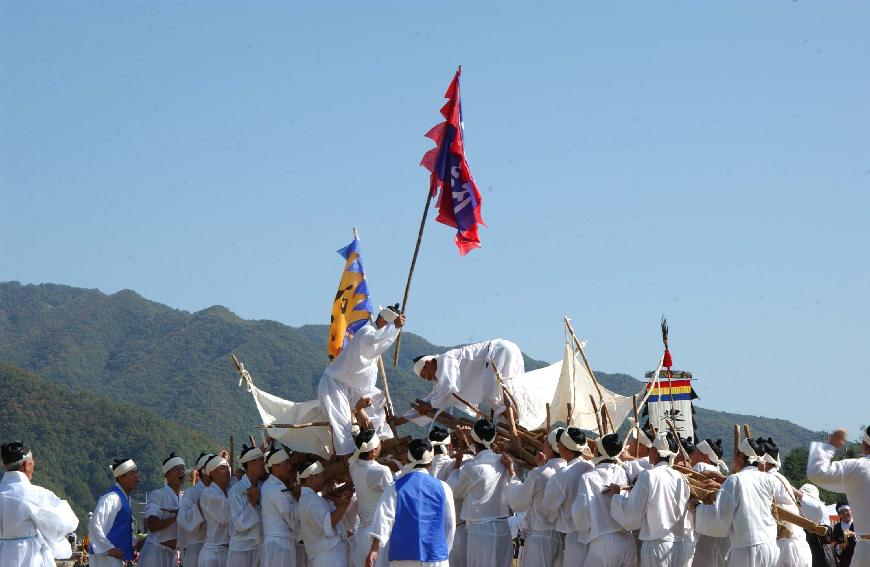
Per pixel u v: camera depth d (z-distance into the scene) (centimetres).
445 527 1162
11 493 1298
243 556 1398
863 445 1238
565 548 1280
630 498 1222
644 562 1238
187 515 1480
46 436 9794
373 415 1473
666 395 2125
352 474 1307
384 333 1410
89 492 9231
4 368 10612
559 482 1268
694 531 1285
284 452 1364
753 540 1216
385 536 1130
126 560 1484
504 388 1445
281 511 1341
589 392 1647
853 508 1221
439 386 1519
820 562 1493
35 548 1302
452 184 1614
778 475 1295
